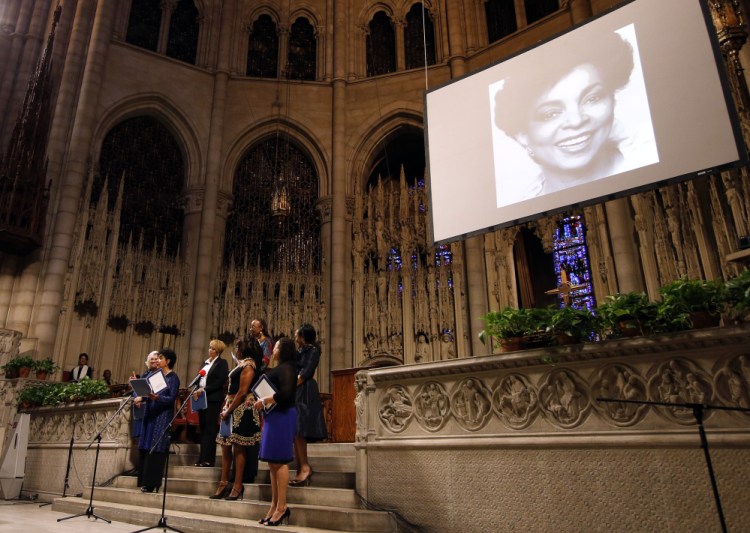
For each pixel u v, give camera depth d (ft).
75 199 51.78
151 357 27.30
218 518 19.62
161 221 61.62
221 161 65.05
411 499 17.61
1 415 39.65
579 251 57.57
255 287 61.52
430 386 18.42
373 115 68.44
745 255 21.76
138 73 61.87
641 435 14.25
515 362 16.62
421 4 73.05
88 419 31.71
